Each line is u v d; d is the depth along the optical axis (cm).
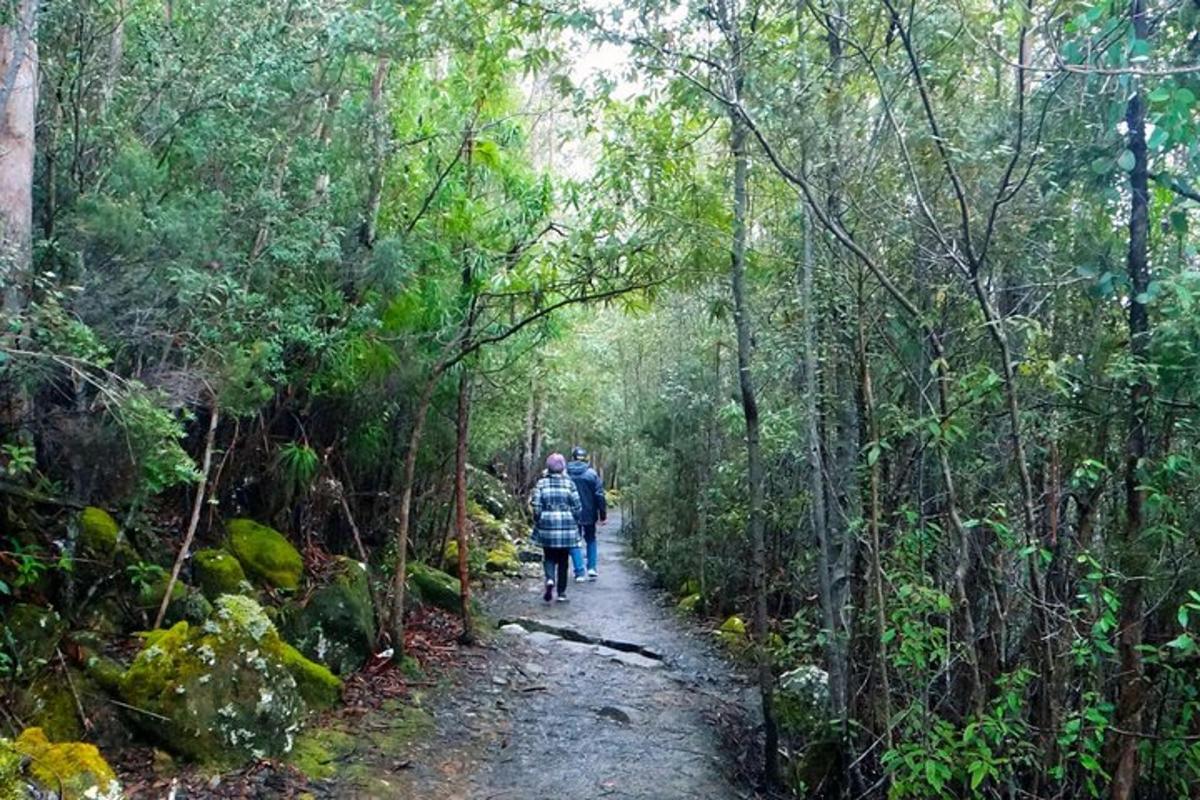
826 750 504
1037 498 415
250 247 530
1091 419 402
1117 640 370
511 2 500
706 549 1031
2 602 420
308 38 542
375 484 843
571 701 644
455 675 664
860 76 447
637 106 526
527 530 1670
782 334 599
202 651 448
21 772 310
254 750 446
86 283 423
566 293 638
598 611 984
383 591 740
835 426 546
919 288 448
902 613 400
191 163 526
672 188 551
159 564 542
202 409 593
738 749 588
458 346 704
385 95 669
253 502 687
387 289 629
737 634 863
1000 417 418
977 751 374
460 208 693
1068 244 415
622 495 1803
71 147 490
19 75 421
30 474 454
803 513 692
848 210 448
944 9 412
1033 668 409
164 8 570
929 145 426
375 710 564
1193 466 346
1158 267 374
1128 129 352
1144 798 391
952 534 441
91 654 443
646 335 1341
